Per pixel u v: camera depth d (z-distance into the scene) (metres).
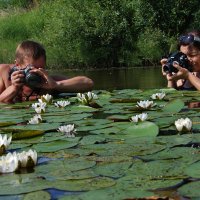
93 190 1.08
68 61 10.84
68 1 12.70
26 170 1.29
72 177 1.20
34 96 3.34
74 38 11.87
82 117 2.25
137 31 12.24
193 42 3.19
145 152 1.45
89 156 1.43
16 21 14.79
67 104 2.72
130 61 10.59
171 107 2.39
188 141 1.59
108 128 1.91
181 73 3.19
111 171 1.24
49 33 12.44
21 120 2.26
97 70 8.77
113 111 2.43
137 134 1.74
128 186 1.10
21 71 3.14
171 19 12.73
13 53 11.76
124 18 12.01
